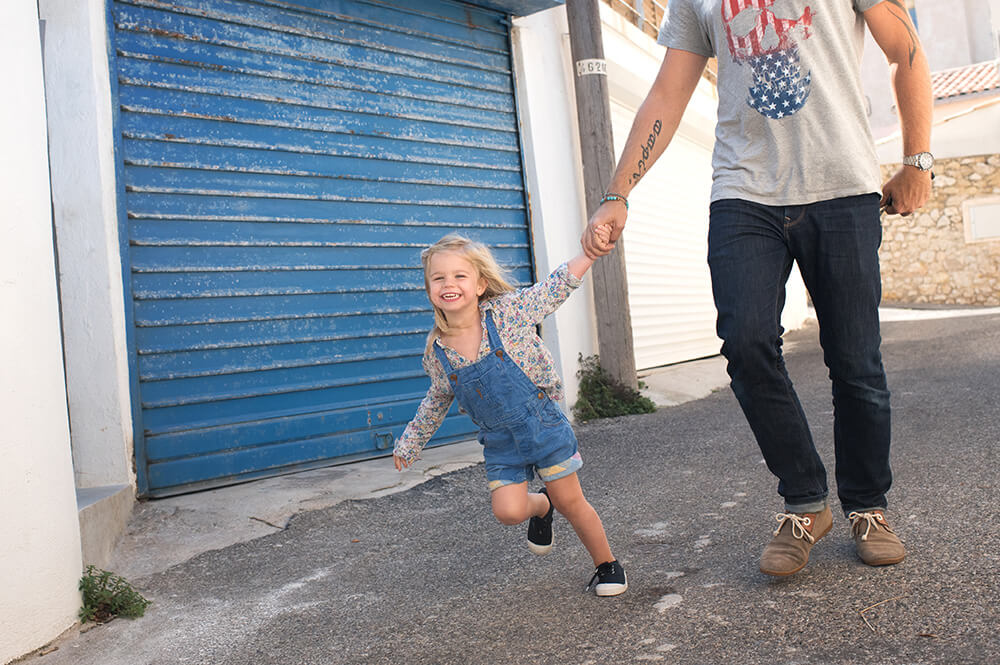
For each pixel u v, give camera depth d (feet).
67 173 14.57
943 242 57.93
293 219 17.65
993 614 7.00
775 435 8.42
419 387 19.57
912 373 23.61
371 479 16.40
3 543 8.75
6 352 8.98
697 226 37.06
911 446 14.24
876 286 8.41
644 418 22.31
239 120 16.94
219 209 16.52
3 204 9.11
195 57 16.37
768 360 8.35
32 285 9.49
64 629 9.52
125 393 14.82
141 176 15.47
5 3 9.52
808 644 6.95
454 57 21.21
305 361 17.61
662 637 7.55
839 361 8.51
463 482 15.97
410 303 19.62
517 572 10.31
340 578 10.91
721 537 10.47
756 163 8.52
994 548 8.55
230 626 9.46
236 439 16.38
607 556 9.04
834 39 8.26
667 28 9.30
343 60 18.85
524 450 8.86
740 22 8.36
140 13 15.64
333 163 18.45
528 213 22.58
